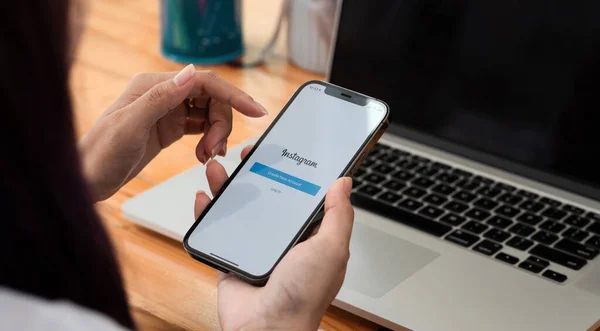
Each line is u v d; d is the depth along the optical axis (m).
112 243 0.37
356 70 1.01
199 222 0.64
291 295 0.54
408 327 0.68
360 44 1.00
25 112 0.31
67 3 0.32
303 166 0.67
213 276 0.79
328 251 0.55
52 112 0.32
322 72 1.23
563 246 0.80
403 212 0.85
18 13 0.30
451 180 0.92
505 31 0.91
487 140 0.94
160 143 0.79
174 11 1.23
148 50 1.30
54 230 0.33
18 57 0.30
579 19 0.86
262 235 0.63
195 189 0.88
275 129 0.70
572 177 0.88
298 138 0.69
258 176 0.67
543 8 0.88
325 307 0.56
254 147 0.69
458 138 0.96
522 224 0.83
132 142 0.71
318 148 0.68
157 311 0.74
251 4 1.46
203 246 0.62
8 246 0.32
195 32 1.24
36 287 0.33
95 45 1.30
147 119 0.71
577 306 0.71
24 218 0.32
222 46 1.26
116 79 1.20
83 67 1.23
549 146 0.90
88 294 0.35
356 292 0.72
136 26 1.37
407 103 0.99
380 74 1.00
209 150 0.76
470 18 0.93
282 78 1.22
